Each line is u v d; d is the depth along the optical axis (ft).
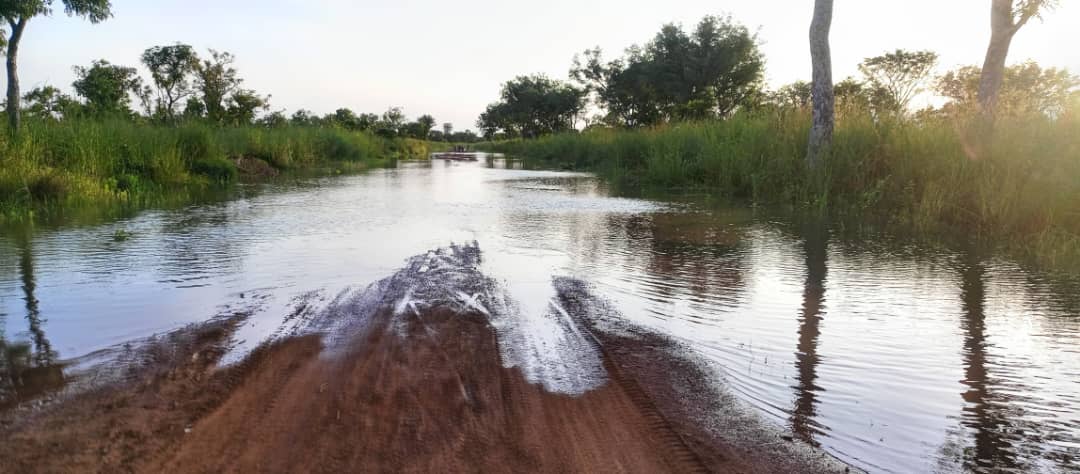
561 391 10.46
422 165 99.19
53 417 9.31
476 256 21.08
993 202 27.02
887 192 34.09
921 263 21.15
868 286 18.03
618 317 14.60
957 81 54.39
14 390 10.27
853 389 10.95
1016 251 23.27
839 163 38.37
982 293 17.26
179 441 8.65
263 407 9.70
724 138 53.16
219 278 17.90
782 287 17.81
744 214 33.63
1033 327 14.42
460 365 11.39
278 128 101.50
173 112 101.09
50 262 20.21
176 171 52.21
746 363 12.02
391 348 12.16
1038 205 25.93
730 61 137.39
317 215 32.14
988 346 13.16
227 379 10.73
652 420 9.56
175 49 100.99
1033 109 32.91
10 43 45.44
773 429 9.43
